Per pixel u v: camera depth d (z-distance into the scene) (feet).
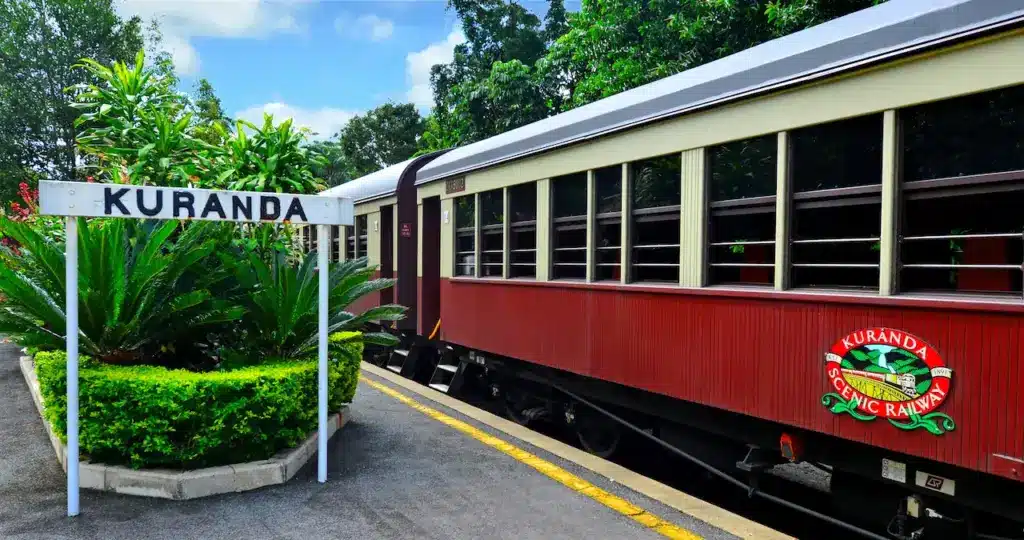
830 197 13.55
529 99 58.18
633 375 18.62
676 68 37.55
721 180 16.02
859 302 12.82
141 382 14.93
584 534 13.21
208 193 14.56
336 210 15.90
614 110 19.07
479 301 27.20
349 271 20.56
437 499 14.99
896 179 12.35
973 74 11.16
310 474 16.58
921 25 11.80
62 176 84.94
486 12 74.28
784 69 14.16
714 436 17.99
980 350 11.03
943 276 11.82
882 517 14.08
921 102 11.88
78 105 21.35
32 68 82.69
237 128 21.62
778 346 14.44
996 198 11.09
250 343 18.89
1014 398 10.57
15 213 36.58
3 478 15.90
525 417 26.89
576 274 21.34
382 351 38.81
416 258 34.91
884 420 12.43
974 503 11.87
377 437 20.06
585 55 47.78
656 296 17.78
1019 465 10.46
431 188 31.94
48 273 16.66
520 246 24.43
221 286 19.62
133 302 16.81
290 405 16.43
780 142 14.39
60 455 16.93
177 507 14.28
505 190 25.14
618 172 19.30
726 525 13.71
